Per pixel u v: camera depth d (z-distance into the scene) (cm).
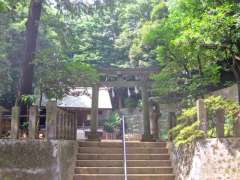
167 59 1111
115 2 1223
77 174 847
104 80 1289
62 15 1221
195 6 882
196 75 1058
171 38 1036
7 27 1405
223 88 1118
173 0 1005
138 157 921
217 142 656
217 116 666
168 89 1089
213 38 762
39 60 1002
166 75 1101
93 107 1216
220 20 732
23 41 1513
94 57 2445
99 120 2270
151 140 1201
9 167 673
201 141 691
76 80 1060
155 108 1330
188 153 755
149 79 1267
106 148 942
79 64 1072
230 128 669
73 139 934
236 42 808
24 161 680
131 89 2316
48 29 1469
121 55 2500
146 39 1156
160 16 1656
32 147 688
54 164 700
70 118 900
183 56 1032
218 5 836
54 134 712
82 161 889
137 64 2052
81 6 1150
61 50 1166
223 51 920
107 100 1955
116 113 2306
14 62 1504
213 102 700
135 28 2397
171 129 912
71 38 1248
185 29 852
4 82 1396
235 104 685
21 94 978
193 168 720
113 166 886
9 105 1495
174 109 1078
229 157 632
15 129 709
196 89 1046
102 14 1226
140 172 864
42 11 1233
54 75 1026
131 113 2231
